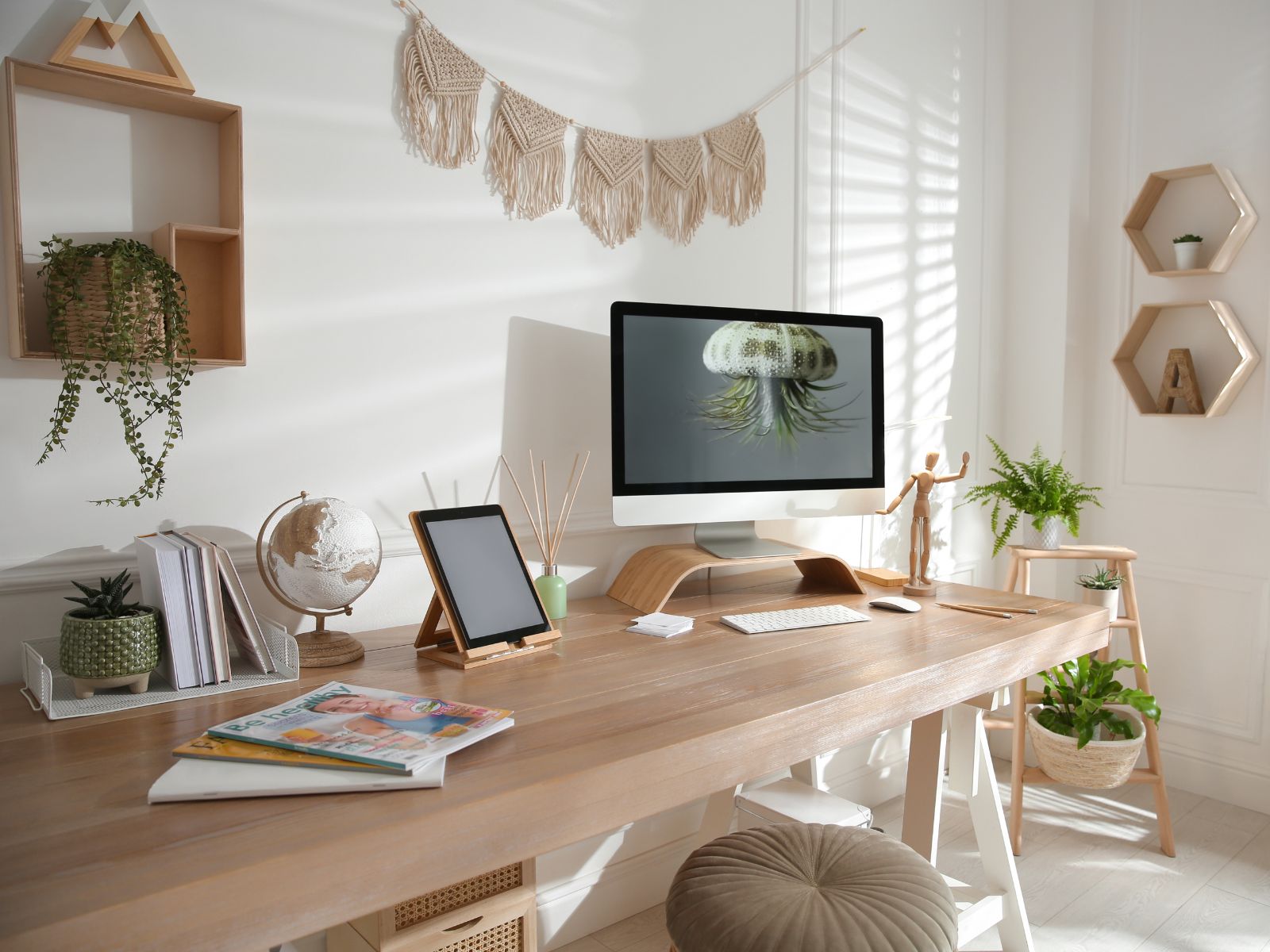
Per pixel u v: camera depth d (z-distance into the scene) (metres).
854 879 1.27
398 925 1.49
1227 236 2.71
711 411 2.02
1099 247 3.01
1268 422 2.66
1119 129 2.95
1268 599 2.68
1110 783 2.45
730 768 1.26
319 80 1.68
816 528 2.59
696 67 2.24
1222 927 2.11
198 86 1.55
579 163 2.04
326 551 1.47
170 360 1.42
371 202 1.75
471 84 1.85
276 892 0.89
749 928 1.16
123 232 1.50
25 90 1.41
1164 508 2.90
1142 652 2.65
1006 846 1.90
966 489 3.04
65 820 0.95
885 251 2.72
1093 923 2.13
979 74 2.99
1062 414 3.00
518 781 1.06
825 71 2.52
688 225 2.24
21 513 1.44
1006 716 2.85
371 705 1.23
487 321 1.92
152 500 1.55
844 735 1.42
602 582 2.16
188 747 1.09
